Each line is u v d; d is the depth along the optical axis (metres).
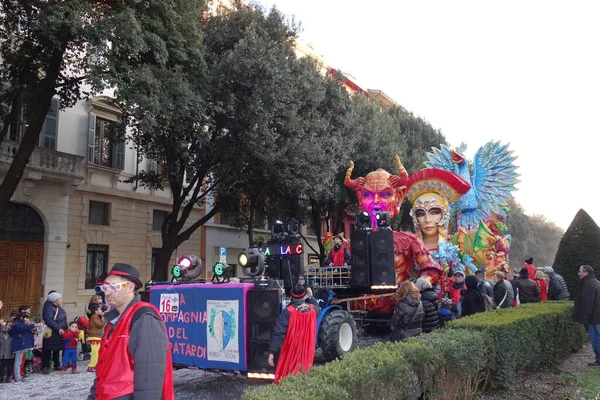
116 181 19.69
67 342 9.80
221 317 6.21
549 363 7.77
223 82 14.32
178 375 8.14
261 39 14.54
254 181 17.47
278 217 21.25
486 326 6.11
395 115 31.14
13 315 9.18
